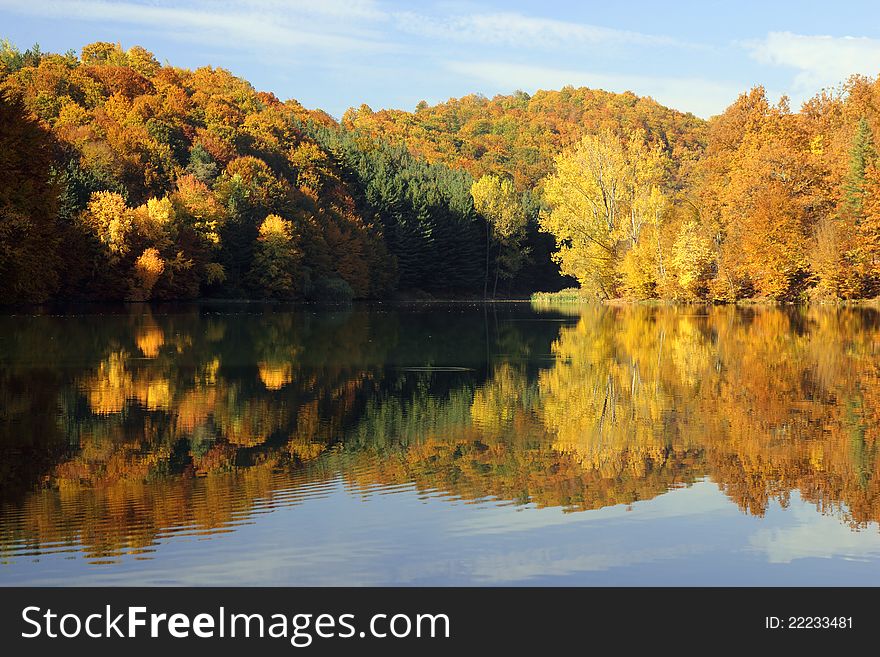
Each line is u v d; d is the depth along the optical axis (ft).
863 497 52.24
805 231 272.92
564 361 124.88
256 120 506.07
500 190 483.10
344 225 428.97
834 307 249.55
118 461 62.08
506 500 51.93
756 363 117.19
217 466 60.70
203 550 43.16
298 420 78.59
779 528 46.62
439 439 69.87
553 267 508.12
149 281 296.10
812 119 364.79
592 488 54.49
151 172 360.69
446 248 463.01
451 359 128.88
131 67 543.39
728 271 277.03
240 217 362.74
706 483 55.67
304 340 163.63
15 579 39.75
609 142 296.10
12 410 82.53
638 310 261.03
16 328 176.86
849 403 84.84
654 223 293.02
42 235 176.45
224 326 200.54
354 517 48.32
